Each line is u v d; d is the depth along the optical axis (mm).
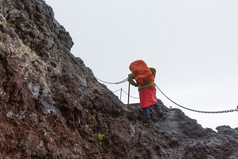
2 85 2424
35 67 3221
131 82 5828
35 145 2322
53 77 3559
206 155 5637
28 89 2795
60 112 3135
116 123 4293
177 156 4891
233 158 5871
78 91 3936
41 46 3799
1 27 2967
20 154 2145
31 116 2646
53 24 5035
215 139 6633
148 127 5551
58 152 2502
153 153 4219
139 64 5570
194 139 6562
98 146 3426
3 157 1992
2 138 2104
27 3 3994
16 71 2631
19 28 3455
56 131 2820
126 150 3744
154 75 5852
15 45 3029
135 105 7117
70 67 4629
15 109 2516
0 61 2510
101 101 4273
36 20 4078
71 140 2932
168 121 7090
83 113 3570
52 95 3199
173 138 5621
